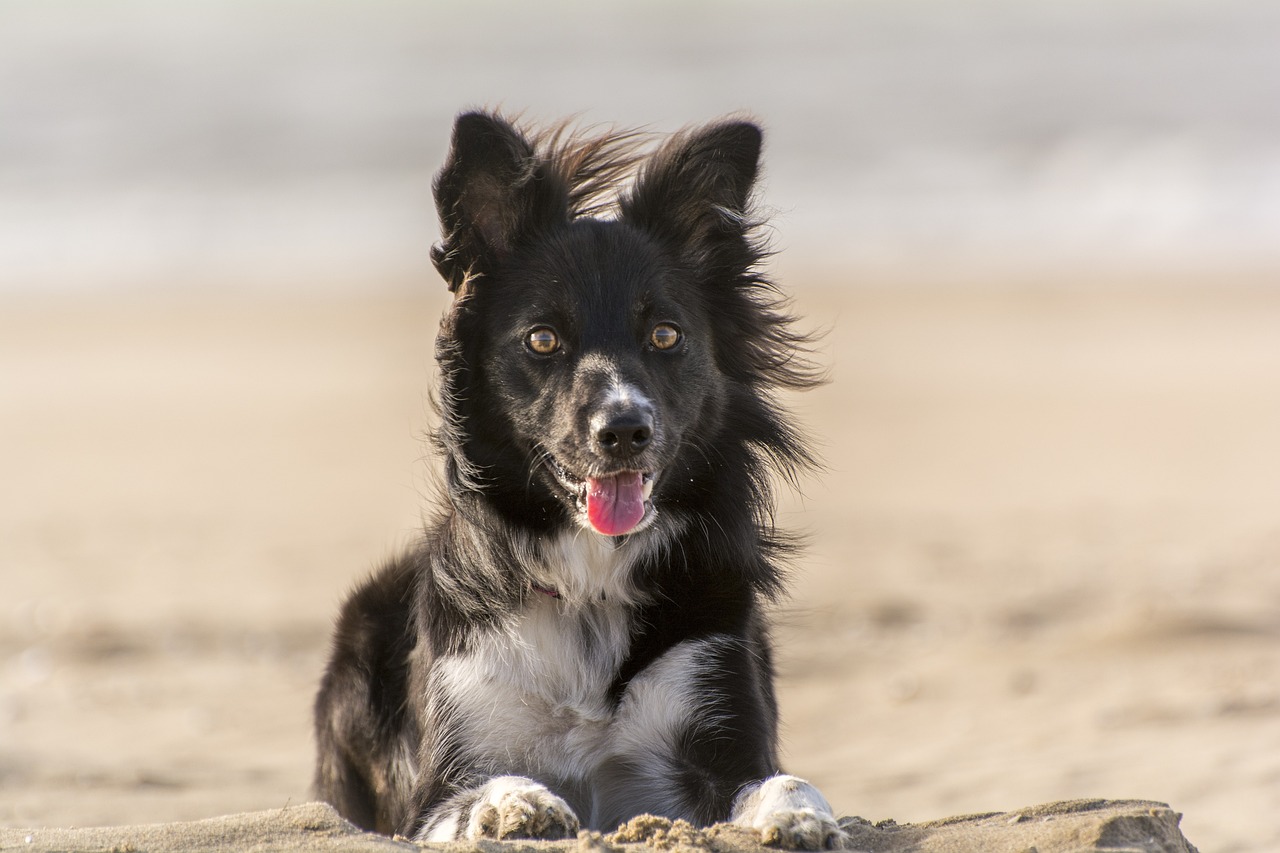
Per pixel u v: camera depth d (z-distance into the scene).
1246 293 29.92
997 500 17.19
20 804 7.34
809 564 14.62
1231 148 41.06
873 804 7.79
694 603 6.30
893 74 52.16
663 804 6.11
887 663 11.33
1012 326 28.17
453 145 6.36
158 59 56.75
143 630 12.91
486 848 4.55
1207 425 20.78
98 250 37.31
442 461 6.55
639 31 60.44
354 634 7.12
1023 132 44.09
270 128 47.91
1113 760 8.06
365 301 32.31
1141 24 58.06
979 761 8.47
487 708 6.13
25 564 15.43
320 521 17.05
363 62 56.38
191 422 22.97
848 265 33.81
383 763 6.94
